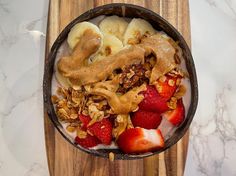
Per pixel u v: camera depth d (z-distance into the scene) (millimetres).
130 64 219
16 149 264
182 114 225
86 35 224
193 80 220
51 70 226
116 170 242
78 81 220
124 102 216
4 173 263
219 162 271
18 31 271
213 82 275
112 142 227
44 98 218
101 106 219
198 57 275
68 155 241
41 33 271
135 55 217
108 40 229
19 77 268
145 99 219
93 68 218
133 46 220
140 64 222
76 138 224
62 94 227
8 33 271
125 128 221
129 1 246
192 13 277
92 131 221
